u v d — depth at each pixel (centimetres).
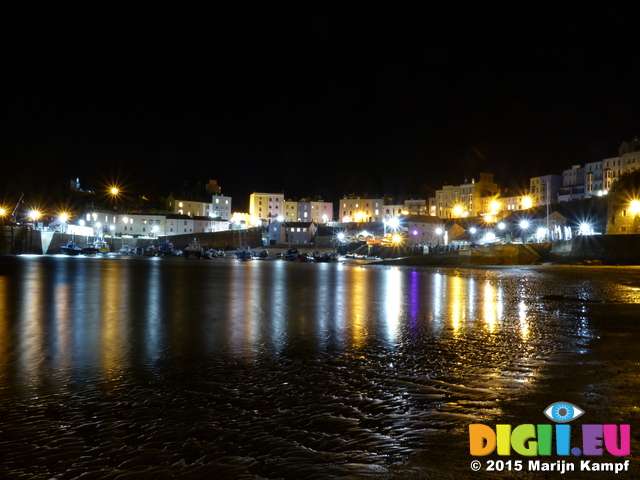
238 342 1332
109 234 13675
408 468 573
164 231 14225
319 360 1115
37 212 11350
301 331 1521
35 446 633
